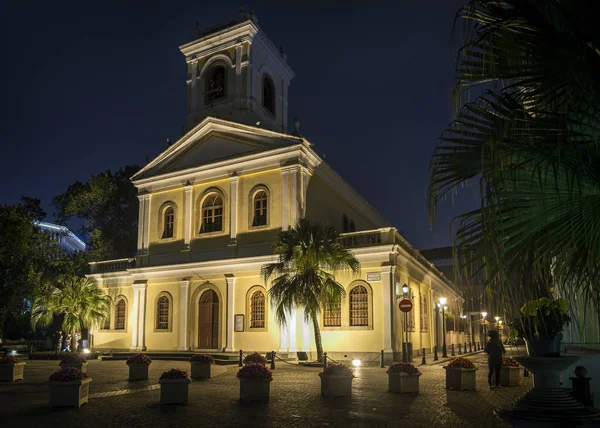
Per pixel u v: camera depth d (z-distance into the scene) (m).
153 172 34.47
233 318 28.98
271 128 35.69
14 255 32.06
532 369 6.57
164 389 12.39
